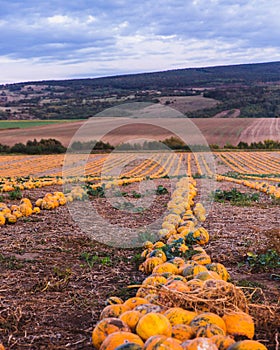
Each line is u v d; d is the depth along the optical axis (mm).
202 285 5180
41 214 13531
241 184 22297
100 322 4492
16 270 7707
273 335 4867
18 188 19297
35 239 10125
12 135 61312
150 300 5023
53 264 8117
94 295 6484
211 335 4258
